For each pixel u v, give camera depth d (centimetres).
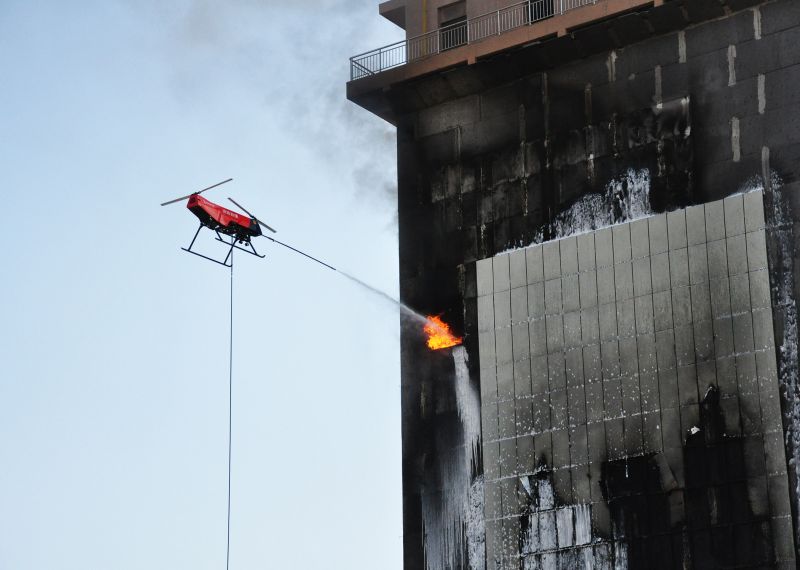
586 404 12394
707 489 11650
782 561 11200
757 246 11856
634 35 12812
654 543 11794
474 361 13100
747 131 12162
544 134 13200
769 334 11638
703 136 12350
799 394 11431
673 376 12000
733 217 12025
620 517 12000
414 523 13012
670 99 12594
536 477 12494
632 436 12100
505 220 13250
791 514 11256
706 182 12244
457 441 13000
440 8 14200
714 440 11706
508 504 12581
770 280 11738
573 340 12594
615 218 12638
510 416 12769
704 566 11531
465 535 12731
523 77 13438
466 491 12838
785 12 12206
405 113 14112
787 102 12044
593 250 12681
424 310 13475
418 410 13275
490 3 13862
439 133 13862
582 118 13025
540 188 13112
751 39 12319
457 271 13400
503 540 12525
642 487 11956
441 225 13600
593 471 12219
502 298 13075
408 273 13650
